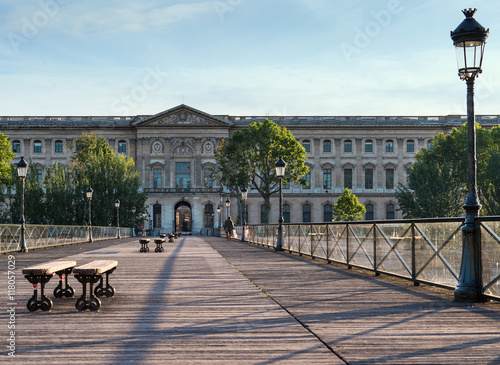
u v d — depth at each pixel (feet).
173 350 25.09
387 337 27.48
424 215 259.39
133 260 81.46
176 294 42.96
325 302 38.60
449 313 34.12
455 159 275.59
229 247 127.03
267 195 278.05
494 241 36.50
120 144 353.92
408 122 357.41
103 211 255.91
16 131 348.59
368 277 55.06
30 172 263.29
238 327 30.09
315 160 357.00
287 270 63.36
